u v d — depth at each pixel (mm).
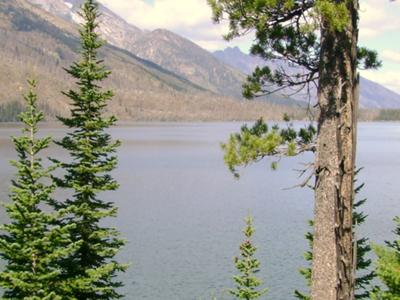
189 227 50281
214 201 65562
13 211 13383
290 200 66375
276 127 9945
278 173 95750
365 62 10453
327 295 9039
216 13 9484
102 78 15805
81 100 15641
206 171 99000
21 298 13602
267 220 53469
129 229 49281
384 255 10562
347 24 8789
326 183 9117
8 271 13672
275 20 9453
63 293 14320
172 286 33625
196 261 39000
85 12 15719
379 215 54875
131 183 81625
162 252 41406
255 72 10391
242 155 9242
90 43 15578
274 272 36031
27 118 13922
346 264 8992
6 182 75562
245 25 9406
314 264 9281
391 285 10055
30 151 14016
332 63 9078
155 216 55469
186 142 181500
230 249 42281
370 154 139000
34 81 13984
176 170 100562
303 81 10219
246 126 9977
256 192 73438
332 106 9062
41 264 13672
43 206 55500
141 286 33625
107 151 15727
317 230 9242
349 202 9094
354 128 9172
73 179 15633
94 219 15492
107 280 15758
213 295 32031
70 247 13898
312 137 9828
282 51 10344
